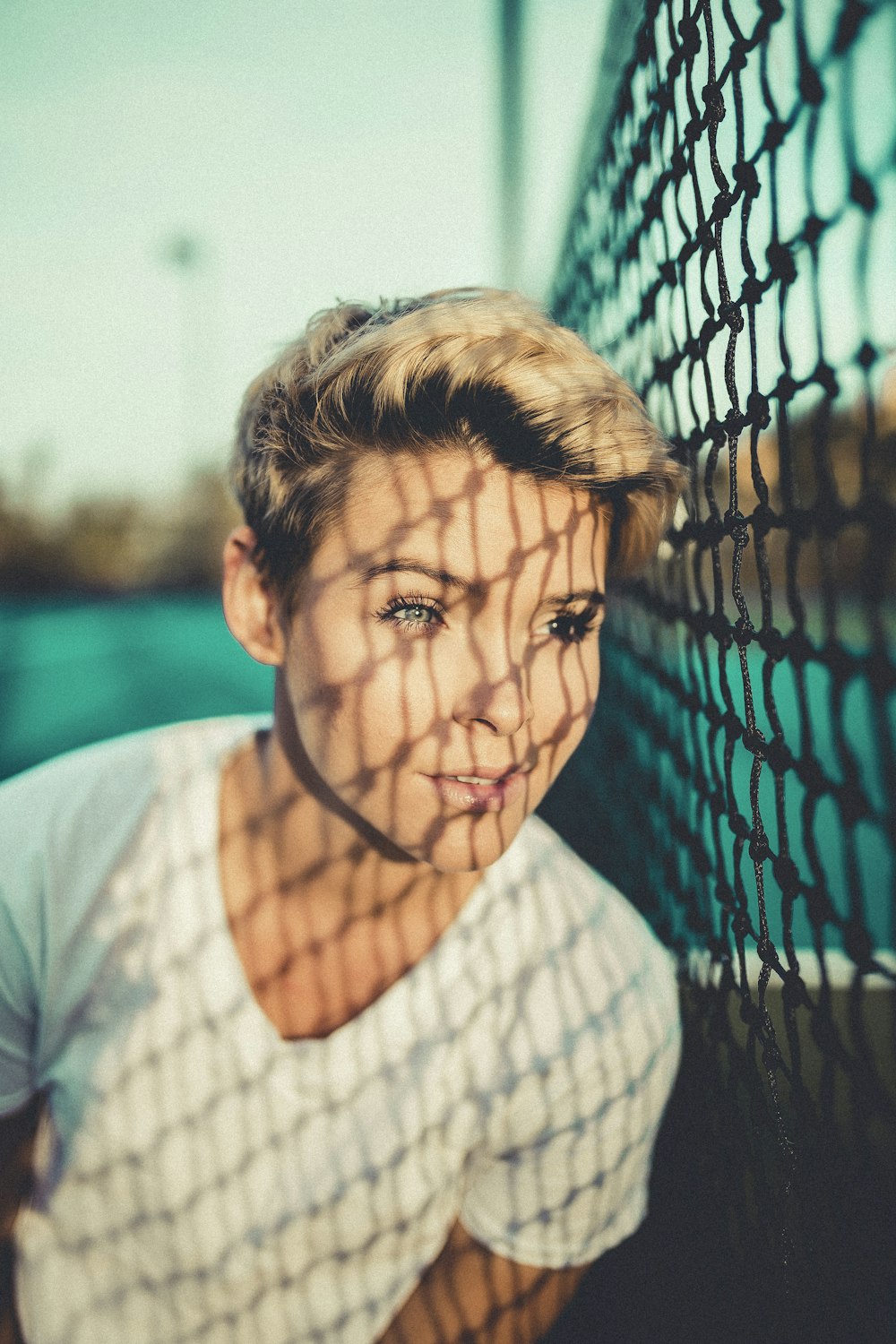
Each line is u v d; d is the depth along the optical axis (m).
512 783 1.00
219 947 1.25
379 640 0.98
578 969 1.30
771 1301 0.99
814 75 0.60
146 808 1.33
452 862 1.01
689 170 0.87
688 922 1.28
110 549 39.41
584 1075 1.25
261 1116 1.23
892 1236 0.67
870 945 0.62
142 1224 1.26
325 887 1.24
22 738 10.55
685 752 1.26
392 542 0.96
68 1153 1.27
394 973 1.28
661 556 1.31
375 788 1.01
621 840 1.92
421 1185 1.25
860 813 0.61
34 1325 1.29
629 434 1.00
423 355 0.95
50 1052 1.33
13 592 38.78
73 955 1.28
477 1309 1.34
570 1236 1.33
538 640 1.04
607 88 1.51
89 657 19.25
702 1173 1.29
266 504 1.11
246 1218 1.23
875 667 0.54
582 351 1.06
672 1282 1.47
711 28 0.77
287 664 1.13
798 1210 0.89
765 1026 0.89
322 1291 1.26
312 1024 1.28
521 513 0.96
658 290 1.13
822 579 0.64
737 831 0.92
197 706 12.81
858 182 0.52
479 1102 1.26
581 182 1.92
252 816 1.28
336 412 0.98
